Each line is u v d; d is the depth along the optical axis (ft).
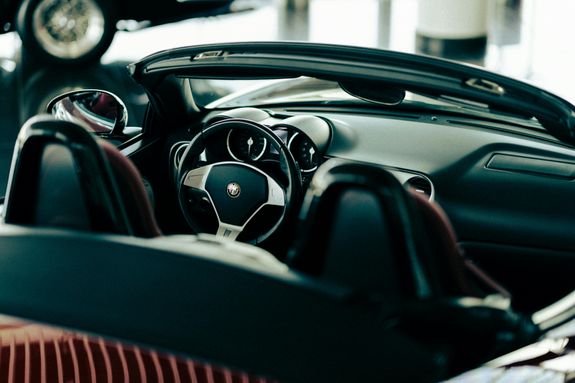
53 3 25.58
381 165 10.77
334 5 36.40
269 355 4.49
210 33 31.17
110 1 25.98
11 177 5.50
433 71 8.04
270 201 10.13
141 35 30.60
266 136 10.07
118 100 10.80
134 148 11.18
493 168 10.68
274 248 10.41
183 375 4.98
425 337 4.62
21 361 5.04
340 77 8.60
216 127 10.28
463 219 10.68
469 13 31.09
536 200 10.48
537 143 10.84
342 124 11.16
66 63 26.23
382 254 4.64
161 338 4.61
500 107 7.88
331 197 4.67
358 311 4.59
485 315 4.67
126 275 4.94
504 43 31.65
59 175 5.39
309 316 4.59
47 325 4.77
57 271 5.03
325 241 4.78
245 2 28.07
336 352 4.47
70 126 5.33
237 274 4.84
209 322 4.65
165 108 11.10
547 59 29.68
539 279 10.77
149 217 5.64
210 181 10.29
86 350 5.11
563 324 5.94
